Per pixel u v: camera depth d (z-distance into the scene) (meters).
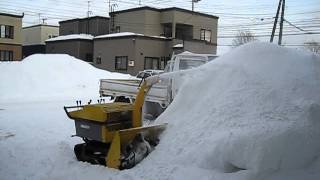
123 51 40.22
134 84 13.11
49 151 8.62
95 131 7.45
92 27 49.16
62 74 27.42
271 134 6.25
